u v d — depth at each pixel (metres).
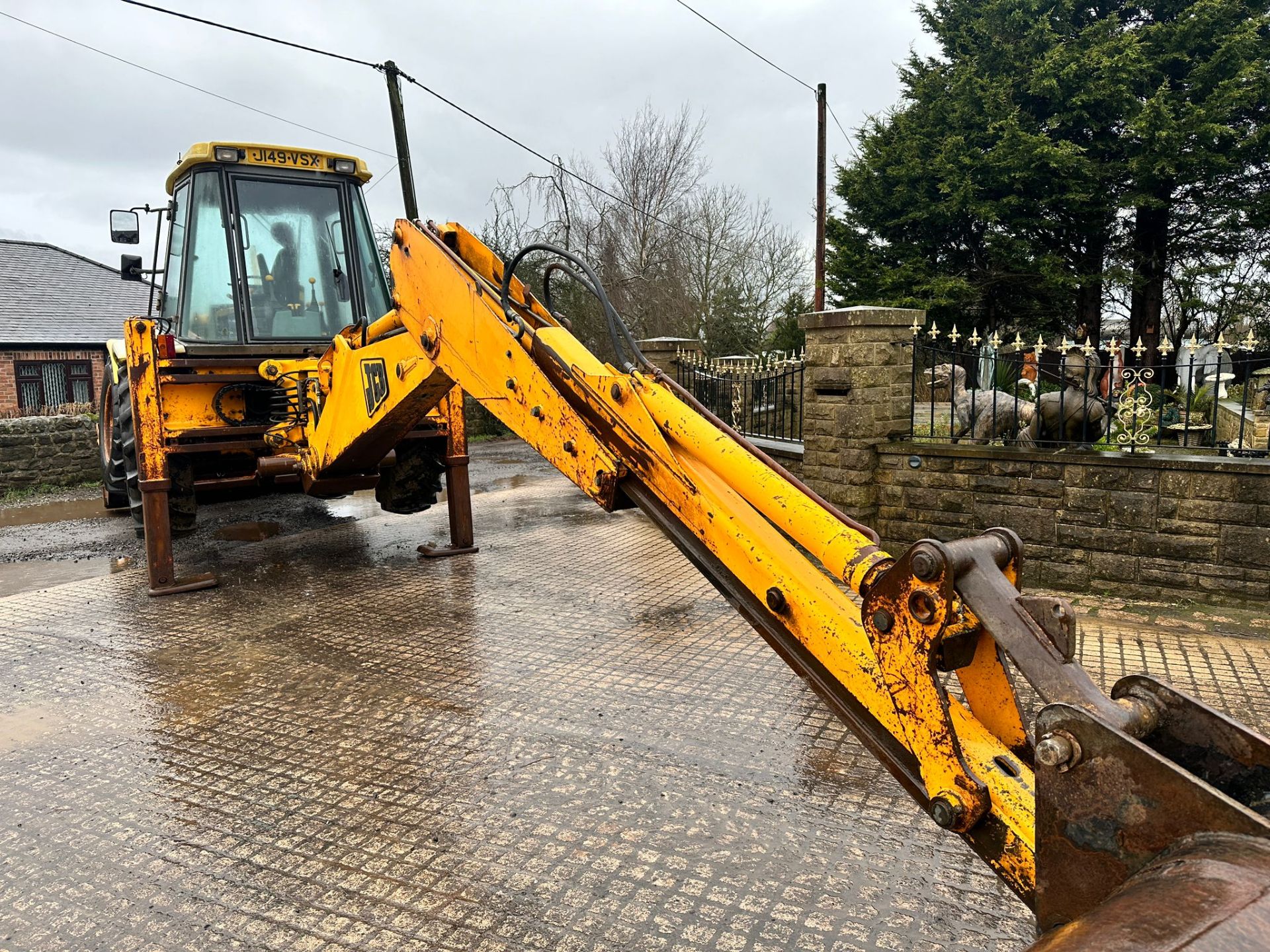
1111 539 5.55
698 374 9.52
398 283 4.43
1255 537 5.09
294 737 3.69
